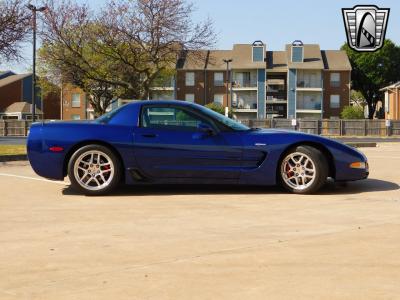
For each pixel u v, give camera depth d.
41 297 3.12
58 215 5.58
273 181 7.00
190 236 4.60
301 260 3.82
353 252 4.02
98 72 24.14
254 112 60.19
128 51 24.45
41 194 7.03
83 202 6.41
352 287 3.25
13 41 16.67
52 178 7.13
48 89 46.44
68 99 63.41
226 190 7.35
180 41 24.70
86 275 3.52
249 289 3.23
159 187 7.64
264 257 3.91
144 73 25.58
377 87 70.44
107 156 6.92
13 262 3.83
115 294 3.16
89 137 6.93
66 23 24.28
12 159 12.45
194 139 6.98
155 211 5.80
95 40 24.45
